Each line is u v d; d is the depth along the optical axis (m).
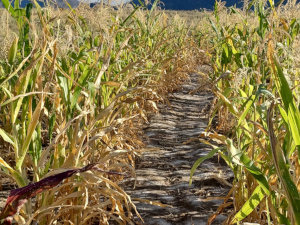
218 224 2.73
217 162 4.02
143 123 5.55
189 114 6.27
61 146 2.02
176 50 7.43
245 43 4.43
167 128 5.32
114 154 2.19
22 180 1.67
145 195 3.20
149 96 5.34
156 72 5.80
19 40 2.50
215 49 6.36
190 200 3.11
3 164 1.61
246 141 2.53
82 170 1.36
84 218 2.25
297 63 2.20
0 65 2.87
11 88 2.73
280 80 1.33
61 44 2.57
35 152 1.98
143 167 3.86
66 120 2.22
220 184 3.44
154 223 2.75
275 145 1.33
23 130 1.82
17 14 2.46
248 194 2.43
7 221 1.20
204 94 8.03
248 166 1.66
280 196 2.19
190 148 4.50
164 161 4.05
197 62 11.51
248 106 2.01
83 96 2.69
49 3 2.88
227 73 2.63
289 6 4.03
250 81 3.60
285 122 1.48
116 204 2.27
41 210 1.80
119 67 4.20
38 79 1.91
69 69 2.64
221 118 5.09
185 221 2.79
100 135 2.17
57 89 2.62
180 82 8.72
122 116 3.86
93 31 3.65
